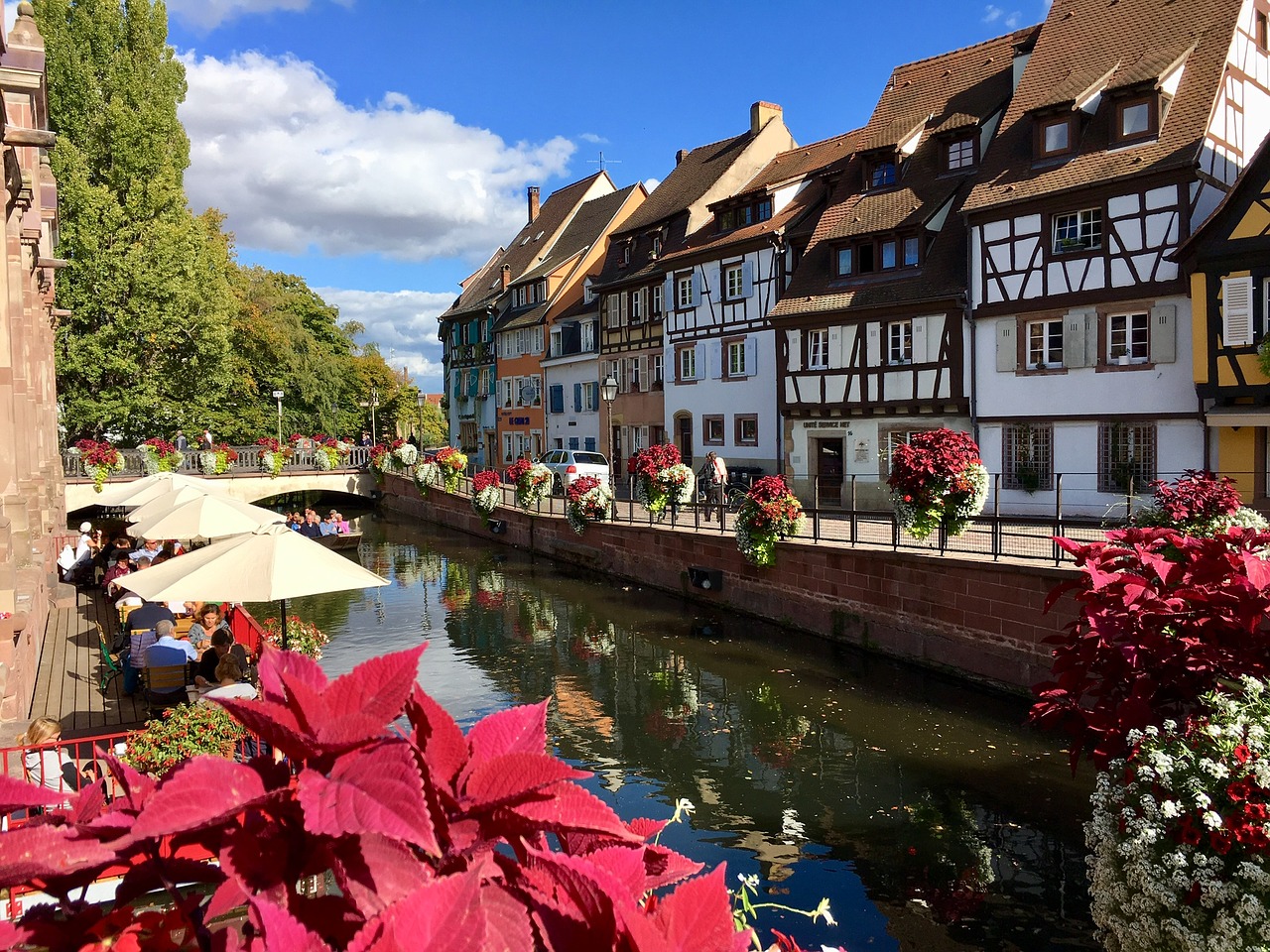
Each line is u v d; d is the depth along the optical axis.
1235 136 19.55
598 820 1.58
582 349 39.94
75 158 33.56
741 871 8.37
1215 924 3.49
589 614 19.55
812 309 25.41
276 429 52.28
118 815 1.51
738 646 16.42
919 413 23.33
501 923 1.32
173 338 35.59
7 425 11.36
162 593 8.54
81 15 34.53
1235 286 17.44
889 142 25.34
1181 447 18.72
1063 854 8.55
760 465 29.02
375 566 27.08
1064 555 12.45
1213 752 3.67
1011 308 21.14
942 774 10.44
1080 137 20.50
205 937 1.48
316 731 1.44
